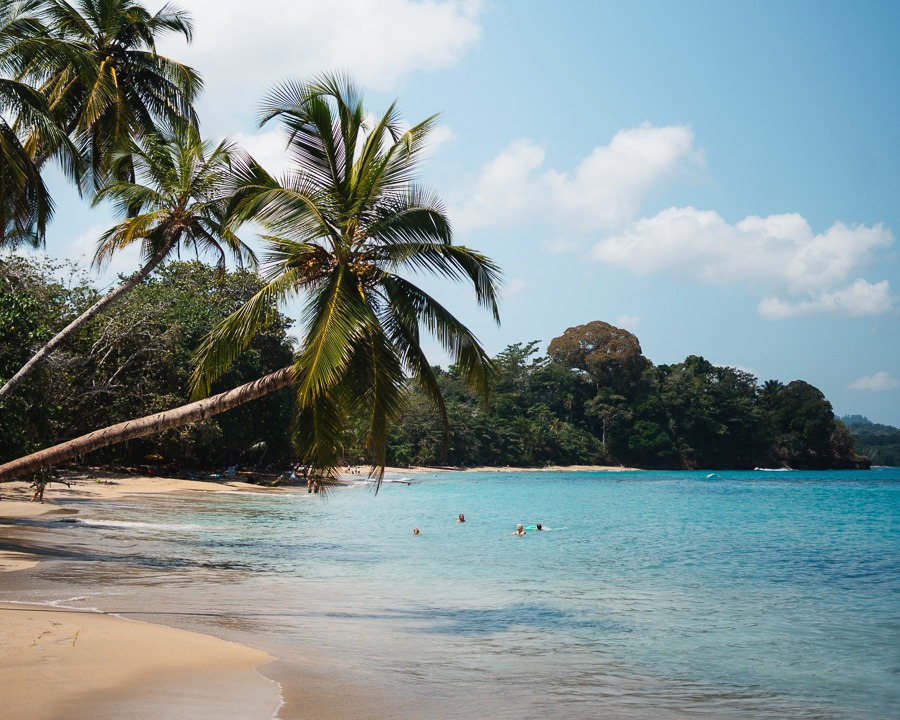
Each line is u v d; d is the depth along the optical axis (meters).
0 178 16.00
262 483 63.53
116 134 21.80
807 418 145.75
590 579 18.42
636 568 20.56
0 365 25.50
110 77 22.33
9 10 18.17
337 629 12.05
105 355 45.91
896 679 9.73
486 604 14.86
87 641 9.70
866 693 9.09
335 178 13.48
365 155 13.43
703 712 8.21
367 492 64.12
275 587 16.11
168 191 16.23
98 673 8.26
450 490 69.94
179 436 52.03
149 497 43.22
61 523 26.86
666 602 15.38
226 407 12.62
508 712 7.91
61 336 16.31
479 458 124.75
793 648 11.45
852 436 156.00
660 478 107.62
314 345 11.62
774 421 145.12
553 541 27.34
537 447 130.50
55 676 8.03
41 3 21.80
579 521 36.84
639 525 34.81
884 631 12.73
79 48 18.56
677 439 138.00
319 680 8.84
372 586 16.73
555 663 10.33
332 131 13.42
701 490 73.75
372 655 10.35
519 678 9.45
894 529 33.38
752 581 18.39
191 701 7.52
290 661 9.70
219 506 40.56
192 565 18.88
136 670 8.53
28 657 8.71
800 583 18.12
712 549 25.36
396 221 12.81
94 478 49.22
